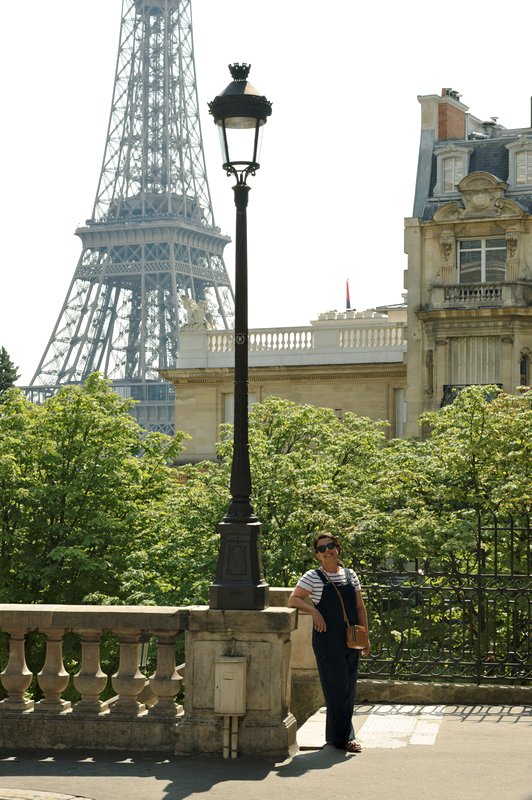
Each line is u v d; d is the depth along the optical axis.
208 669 19.00
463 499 48.38
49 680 19.67
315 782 17.05
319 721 21.05
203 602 48.50
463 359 86.00
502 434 49.03
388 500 50.53
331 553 19.23
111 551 60.22
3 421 63.44
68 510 60.94
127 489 63.00
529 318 84.56
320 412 60.84
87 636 19.77
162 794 16.50
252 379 95.25
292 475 51.09
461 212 85.81
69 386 64.19
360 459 58.34
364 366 91.50
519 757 18.44
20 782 17.20
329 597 19.12
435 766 17.88
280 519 50.75
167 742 19.23
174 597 51.09
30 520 61.16
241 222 20.05
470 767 17.80
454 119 92.69
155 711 19.45
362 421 61.69
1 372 144.88
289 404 61.22
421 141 91.88
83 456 61.81
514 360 84.50
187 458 96.69
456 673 23.95
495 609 24.25
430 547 43.38
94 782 17.19
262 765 18.16
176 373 96.62
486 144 88.94
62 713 19.56
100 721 19.42
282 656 18.89
